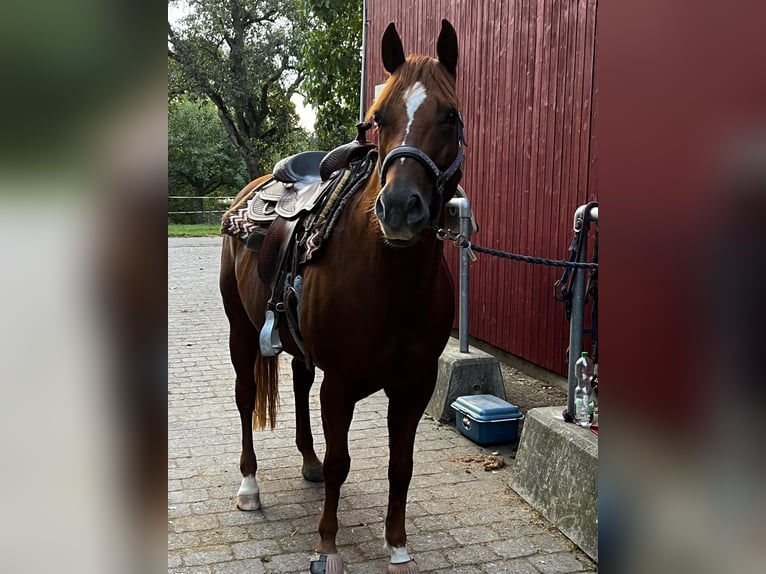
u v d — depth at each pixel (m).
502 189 5.32
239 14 25.17
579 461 2.81
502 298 5.35
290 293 2.54
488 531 2.88
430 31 6.47
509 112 5.20
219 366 5.74
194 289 9.98
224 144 28.28
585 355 3.09
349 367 2.29
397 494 2.51
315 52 11.15
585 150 4.32
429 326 2.26
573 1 4.40
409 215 1.82
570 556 2.68
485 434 3.87
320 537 2.61
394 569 2.46
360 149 2.48
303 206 2.62
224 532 2.87
